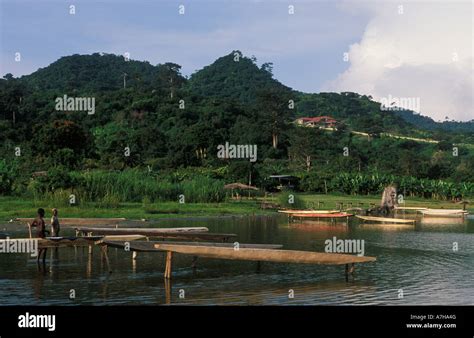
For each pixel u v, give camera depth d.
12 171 65.81
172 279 22.17
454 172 123.81
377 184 98.75
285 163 133.62
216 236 29.94
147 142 131.75
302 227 46.16
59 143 95.06
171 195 66.00
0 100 158.12
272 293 19.89
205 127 127.62
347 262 22.86
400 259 28.45
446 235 41.00
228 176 90.38
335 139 158.88
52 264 25.31
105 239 24.03
